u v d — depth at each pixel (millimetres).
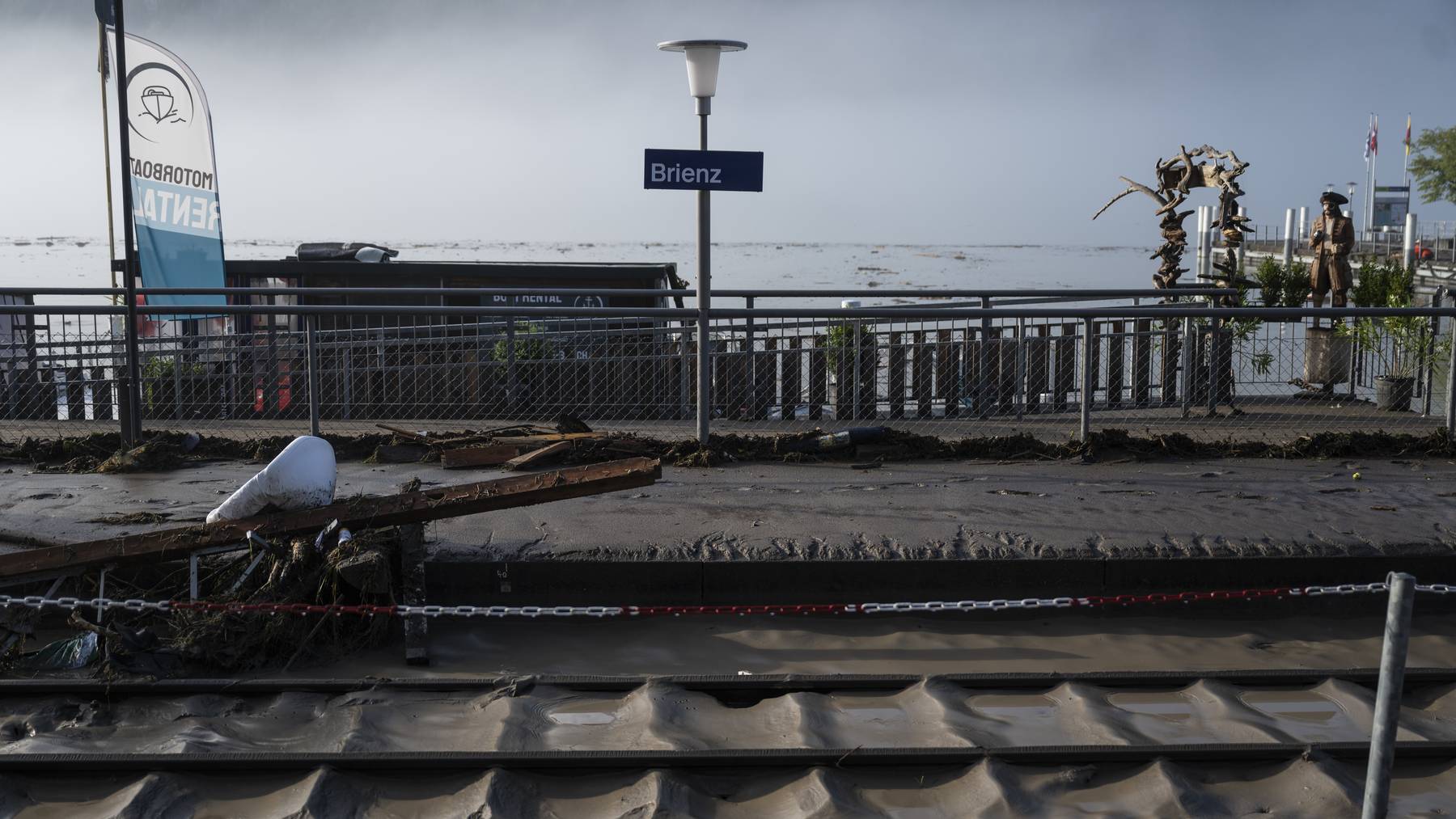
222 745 5484
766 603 7543
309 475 7492
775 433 11141
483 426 12094
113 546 7117
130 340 10531
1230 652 7098
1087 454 10695
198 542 7180
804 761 5293
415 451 10781
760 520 8422
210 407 12594
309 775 5156
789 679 6281
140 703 6043
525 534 8023
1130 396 12789
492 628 7328
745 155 10406
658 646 7098
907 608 6223
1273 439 11461
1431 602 7746
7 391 12258
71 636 7027
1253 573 7633
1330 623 7551
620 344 12828
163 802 4945
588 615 7367
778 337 12352
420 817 4930
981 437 11211
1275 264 16656
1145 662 6934
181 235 14008
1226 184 15539
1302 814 4977
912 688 6293
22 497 9102
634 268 15797
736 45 10258
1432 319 12836
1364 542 7871
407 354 12648
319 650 6797
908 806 5043
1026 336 12336
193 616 6703
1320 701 6234
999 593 7574
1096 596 7605
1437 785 5250
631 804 4996
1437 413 13039
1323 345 13023
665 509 8766
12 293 11445
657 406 12719
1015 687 6355
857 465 10461
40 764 5168
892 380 12359
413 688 6191
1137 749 5348
